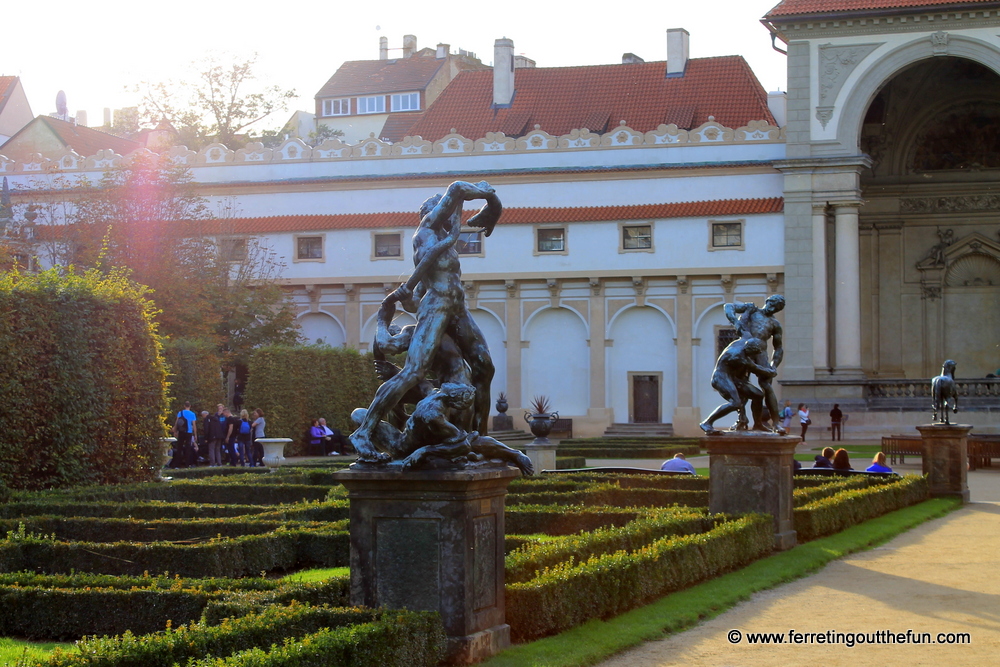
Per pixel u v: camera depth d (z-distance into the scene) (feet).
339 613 33.83
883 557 60.03
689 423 205.26
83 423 89.45
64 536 62.95
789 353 200.64
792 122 203.00
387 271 213.46
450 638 34.19
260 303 196.95
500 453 37.68
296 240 216.33
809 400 198.08
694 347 206.49
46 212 212.43
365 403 184.44
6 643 39.17
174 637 30.63
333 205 217.97
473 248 213.87
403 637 31.83
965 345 227.81
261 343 197.36
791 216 201.77
